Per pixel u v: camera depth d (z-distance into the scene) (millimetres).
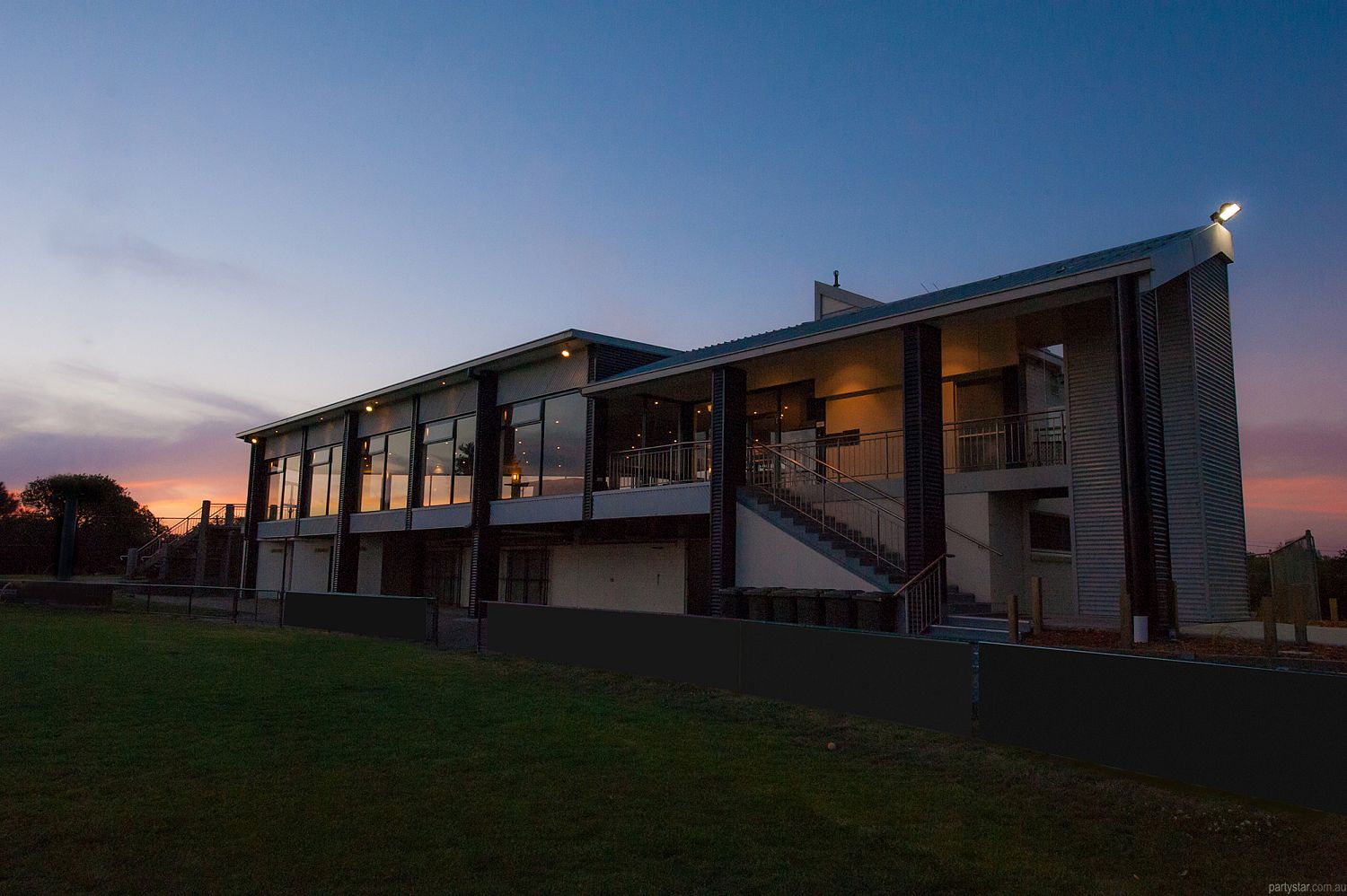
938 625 12586
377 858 5004
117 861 4883
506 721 8938
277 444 35219
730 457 16391
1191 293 14031
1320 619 15234
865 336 14086
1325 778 5527
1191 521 13570
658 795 6355
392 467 27656
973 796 6434
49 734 7840
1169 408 13992
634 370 20438
